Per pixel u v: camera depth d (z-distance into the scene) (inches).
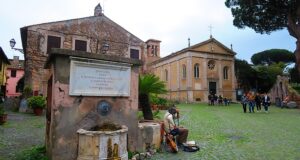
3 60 1119.6
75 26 973.8
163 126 277.7
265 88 1614.2
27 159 207.9
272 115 673.6
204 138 330.3
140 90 325.7
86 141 187.0
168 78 1667.1
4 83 1176.2
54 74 195.2
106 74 214.8
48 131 221.1
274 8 995.3
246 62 1672.0
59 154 189.0
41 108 627.2
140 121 301.6
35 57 879.7
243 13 1071.6
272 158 228.8
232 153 247.4
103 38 1021.2
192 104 1298.0
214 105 1202.0
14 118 542.9
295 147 275.9
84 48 980.6
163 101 771.4
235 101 1520.7
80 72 201.9
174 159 223.1
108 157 185.3
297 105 1039.6
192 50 1460.4
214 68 1525.6
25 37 947.3
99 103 211.2
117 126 211.8
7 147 256.7
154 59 1887.3
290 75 1624.0
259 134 363.3
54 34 926.4
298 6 930.7
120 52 1047.6
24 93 779.4
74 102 199.0
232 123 491.8
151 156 232.7
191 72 1440.7
